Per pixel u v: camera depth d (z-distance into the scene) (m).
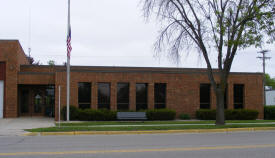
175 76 24.69
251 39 16.41
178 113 24.52
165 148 10.19
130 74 24.03
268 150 9.80
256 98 25.88
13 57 23.92
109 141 12.17
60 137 13.76
